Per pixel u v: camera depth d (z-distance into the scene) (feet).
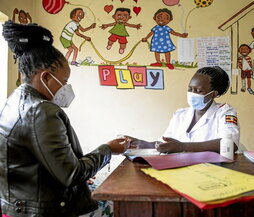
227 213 2.16
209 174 2.50
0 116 2.98
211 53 7.67
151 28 7.77
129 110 7.87
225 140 3.42
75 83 7.93
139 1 7.80
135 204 2.22
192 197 1.90
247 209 2.14
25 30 2.99
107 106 7.91
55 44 7.93
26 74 3.09
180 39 7.73
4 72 6.54
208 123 4.94
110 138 7.91
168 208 2.20
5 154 2.78
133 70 7.82
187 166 2.84
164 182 2.30
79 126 7.97
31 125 2.68
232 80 7.63
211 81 4.79
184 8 7.72
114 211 2.25
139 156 3.38
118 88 7.88
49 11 7.94
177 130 5.31
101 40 7.88
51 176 2.83
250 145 7.60
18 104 2.89
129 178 2.56
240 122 7.62
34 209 2.76
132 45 7.82
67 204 2.94
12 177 2.79
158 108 7.79
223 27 7.64
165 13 7.74
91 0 7.90
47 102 2.79
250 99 7.60
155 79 7.79
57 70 3.12
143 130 7.85
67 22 7.93
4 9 6.47
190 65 7.70
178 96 7.73
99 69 7.89
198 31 7.70
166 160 3.08
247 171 2.79
